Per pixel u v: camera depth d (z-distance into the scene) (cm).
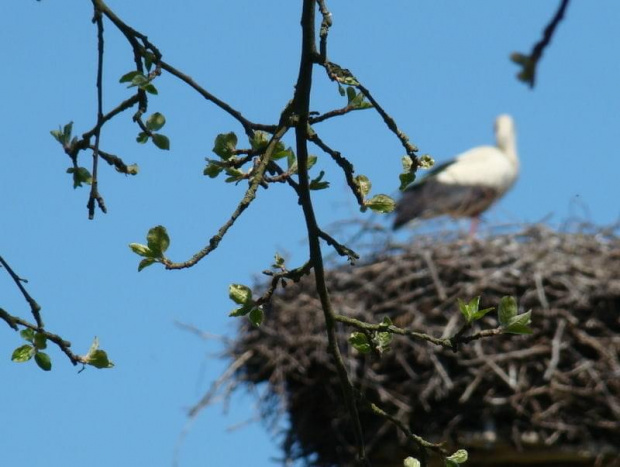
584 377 1316
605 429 1305
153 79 496
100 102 500
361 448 480
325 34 484
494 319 1352
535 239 1423
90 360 490
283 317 1368
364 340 480
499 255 1393
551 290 1361
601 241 1416
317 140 489
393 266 1388
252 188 467
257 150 488
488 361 1305
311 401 1354
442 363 1328
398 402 1316
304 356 1344
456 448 1313
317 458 1352
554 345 1319
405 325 1366
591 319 1341
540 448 1302
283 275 482
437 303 1372
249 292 478
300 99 484
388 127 490
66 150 502
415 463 475
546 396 1316
